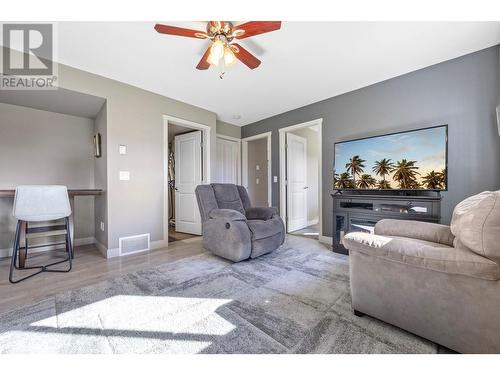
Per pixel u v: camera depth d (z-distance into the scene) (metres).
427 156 2.38
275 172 4.35
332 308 1.53
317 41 2.07
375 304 1.31
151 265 2.43
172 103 3.45
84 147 3.47
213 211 2.68
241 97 3.41
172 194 5.53
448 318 1.06
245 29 1.64
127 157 2.93
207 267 2.35
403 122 2.68
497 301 0.94
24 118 3.00
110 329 1.30
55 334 1.26
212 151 4.05
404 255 1.14
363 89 3.05
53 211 2.31
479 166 2.20
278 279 2.03
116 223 2.82
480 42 2.08
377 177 2.74
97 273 2.21
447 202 2.37
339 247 2.89
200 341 1.20
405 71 2.63
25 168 3.00
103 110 2.90
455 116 2.33
